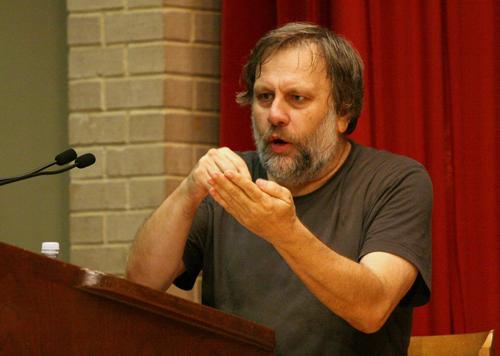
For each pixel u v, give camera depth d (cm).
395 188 577
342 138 604
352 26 930
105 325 394
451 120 930
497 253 913
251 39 958
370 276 507
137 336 402
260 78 578
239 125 949
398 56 932
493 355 602
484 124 919
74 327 386
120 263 969
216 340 423
